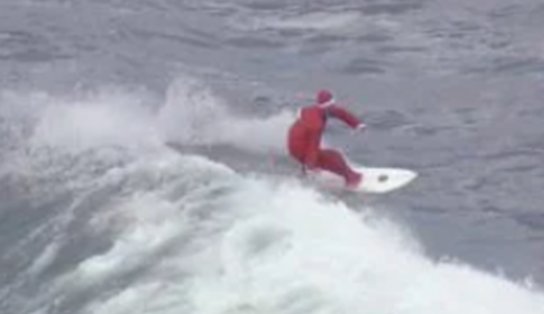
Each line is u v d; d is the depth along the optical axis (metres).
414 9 93.25
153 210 56.81
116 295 50.75
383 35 87.75
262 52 85.25
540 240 55.91
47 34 88.06
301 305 46.66
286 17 93.06
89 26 90.31
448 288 47.56
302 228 52.84
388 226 55.38
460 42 85.38
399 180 61.09
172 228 54.72
